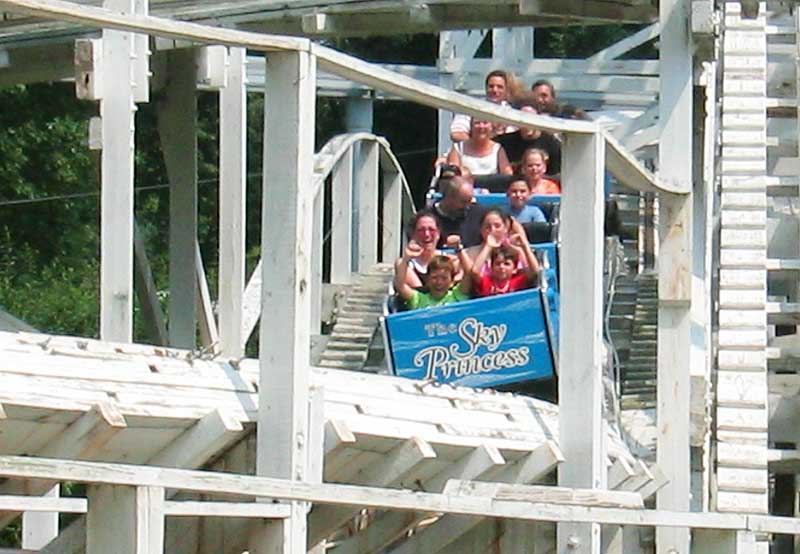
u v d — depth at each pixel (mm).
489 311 30938
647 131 33000
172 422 17203
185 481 14336
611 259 36938
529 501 19922
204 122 80500
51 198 66312
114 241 26719
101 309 26609
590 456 22188
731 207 36000
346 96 56469
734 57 38719
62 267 68688
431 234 32625
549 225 34500
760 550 30766
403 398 21516
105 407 16328
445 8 38750
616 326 42125
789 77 39344
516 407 23453
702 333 32219
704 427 30641
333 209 44812
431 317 31156
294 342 17203
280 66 17266
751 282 34812
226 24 38625
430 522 23062
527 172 36375
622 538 24859
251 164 84125
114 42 26953
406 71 53000
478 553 21750
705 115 41000
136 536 13961
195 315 38594
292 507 17016
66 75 38906
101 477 13531
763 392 33188
